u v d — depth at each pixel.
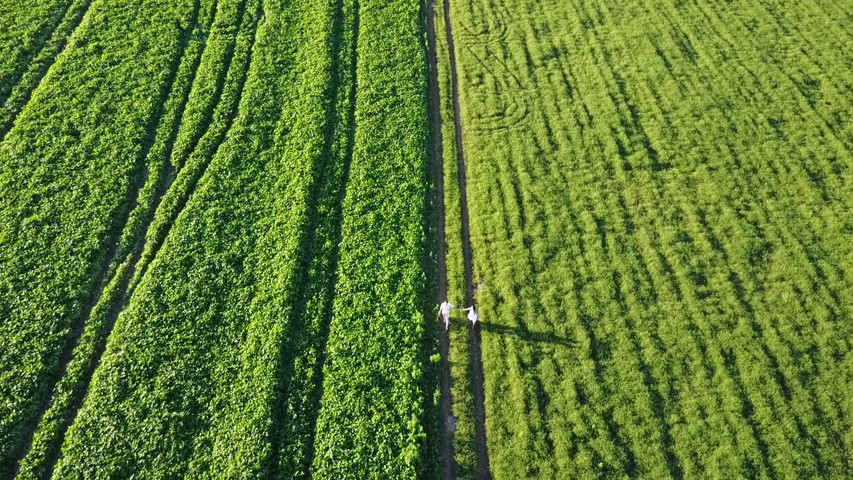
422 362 20.14
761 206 24.38
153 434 18.09
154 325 20.64
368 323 20.92
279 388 19.23
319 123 27.22
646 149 26.58
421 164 26.06
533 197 25.03
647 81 29.53
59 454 18.02
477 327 21.25
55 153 25.91
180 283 21.81
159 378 19.30
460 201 25.39
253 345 20.11
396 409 18.88
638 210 24.52
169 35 31.44
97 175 25.28
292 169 25.53
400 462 17.70
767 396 19.19
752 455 17.98
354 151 26.52
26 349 20.00
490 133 27.59
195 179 25.38
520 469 17.83
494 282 22.42
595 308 21.47
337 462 17.67
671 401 19.20
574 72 30.19
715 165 25.83
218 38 31.59
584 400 19.27
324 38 31.38
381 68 30.16
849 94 28.19
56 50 30.61
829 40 30.92
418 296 21.83
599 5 34.09
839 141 26.33
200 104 28.12
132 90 28.59
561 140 27.06
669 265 22.70
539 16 33.59
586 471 17.75
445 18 34.12
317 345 20.41
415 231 23.73
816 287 21.84
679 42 31.52
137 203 24.69
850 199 24.30
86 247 22.91
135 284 22.03
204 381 19.33
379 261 22.70
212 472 17.38
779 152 26.12
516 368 19.95
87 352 20.12
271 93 28.70
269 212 24.11
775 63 30.00
